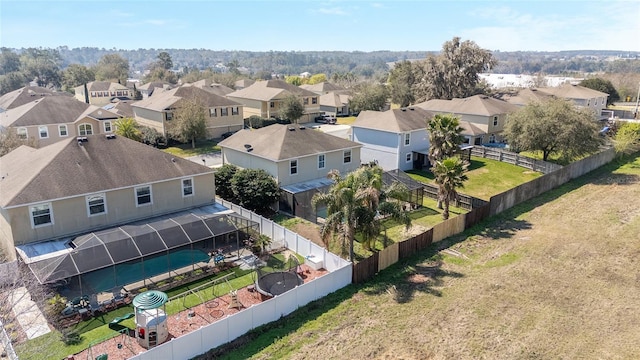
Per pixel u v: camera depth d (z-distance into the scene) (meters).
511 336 19.41
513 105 63.34
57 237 25.47
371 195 25.05
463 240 30.05
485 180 44.78
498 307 21.69
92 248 22.56
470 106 59.59
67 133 54.28
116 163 28.61
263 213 35.00
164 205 29.81
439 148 38.94
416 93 88.25
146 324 18.48
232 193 35.19
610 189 41.28
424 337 19.45
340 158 40.72
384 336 19.58
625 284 23.70
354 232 25.25
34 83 157.50
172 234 25.02
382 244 29.78
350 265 23.73
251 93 80.44
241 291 23.36
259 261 26.55
